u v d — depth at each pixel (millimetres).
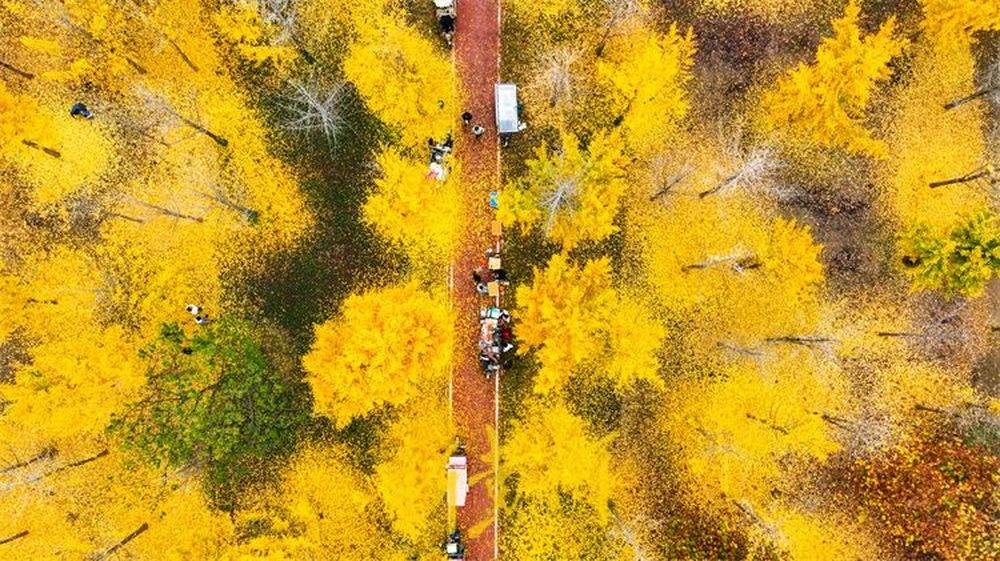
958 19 28422
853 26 26234
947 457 31141
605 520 31609
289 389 31719
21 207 32062
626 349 27328
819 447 31141
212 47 32312
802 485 31781
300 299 32031
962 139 32469
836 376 32094
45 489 31500
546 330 27312
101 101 32281
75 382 27891
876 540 31406
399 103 31781
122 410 29297
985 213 28531
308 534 31500
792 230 29906
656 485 31891
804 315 32250
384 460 31703
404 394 27516
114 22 32156
